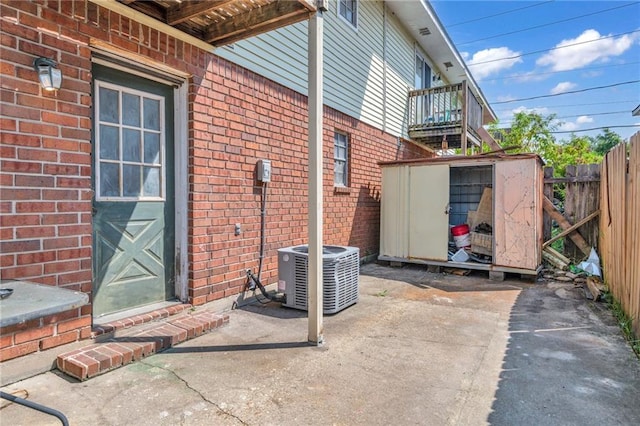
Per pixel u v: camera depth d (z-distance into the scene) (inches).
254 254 184.7
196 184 152.4
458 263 261.9
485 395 97.7
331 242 259.1
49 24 106.0
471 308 180.7
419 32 400.5
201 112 154.2
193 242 152.6
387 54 350.0
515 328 151.7
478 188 309.7
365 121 309.0
